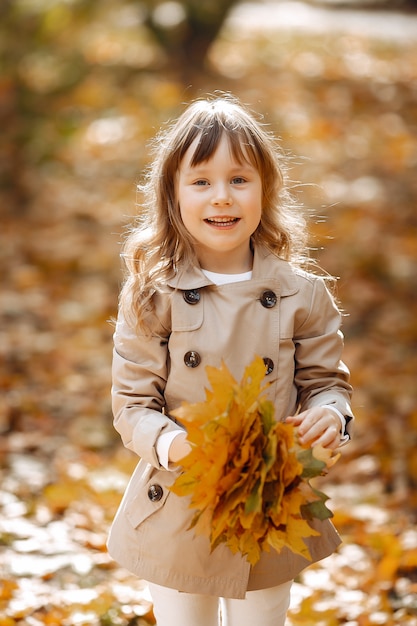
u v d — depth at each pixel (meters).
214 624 2.71
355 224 7.93
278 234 2.72
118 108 9.90
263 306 2.59
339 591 3.83
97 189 8.62
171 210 2.62
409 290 7.11
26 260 7.56
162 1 10.63
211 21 10.65
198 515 2.20
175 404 2.59
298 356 2.66
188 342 2.54
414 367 6.12
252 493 2.16
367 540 4.19
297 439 2.27
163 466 2.46
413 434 5.29
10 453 5.09
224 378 2.23
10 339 6.42
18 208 8.34
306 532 2.18
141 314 2.56
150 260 2.62
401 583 3.86
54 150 9.19
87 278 7.36
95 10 10.73
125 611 3.61
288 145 9.23
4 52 10.76
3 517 4.37
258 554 2.21
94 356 6.29
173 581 2.55
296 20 14.84
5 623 3.47
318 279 2.69
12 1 10.41
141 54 11.20
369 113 10.30
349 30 14.06
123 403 2.58
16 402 5.62
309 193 8.38
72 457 5.11
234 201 2.53
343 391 2.65
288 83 10.90
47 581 3.87
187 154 2.54
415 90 11.10
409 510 4.54
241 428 2.18
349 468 4.98
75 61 10.84
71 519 4.41
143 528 2.59
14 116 9.77
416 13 16.28
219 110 2.58
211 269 2.65
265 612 2.68
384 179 8.82
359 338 6.52
